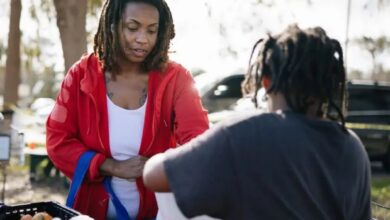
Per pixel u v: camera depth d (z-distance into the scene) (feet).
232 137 4.89
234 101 30.12
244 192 4.84
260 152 4.85
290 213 4.86
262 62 5.33
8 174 28.32
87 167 7.55
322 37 5.16
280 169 4.86
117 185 7.80
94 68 7.75
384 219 11.16
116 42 7.59
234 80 30.50
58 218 7.17
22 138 19.45
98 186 7.80
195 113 7.71
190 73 8.06
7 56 35.76
